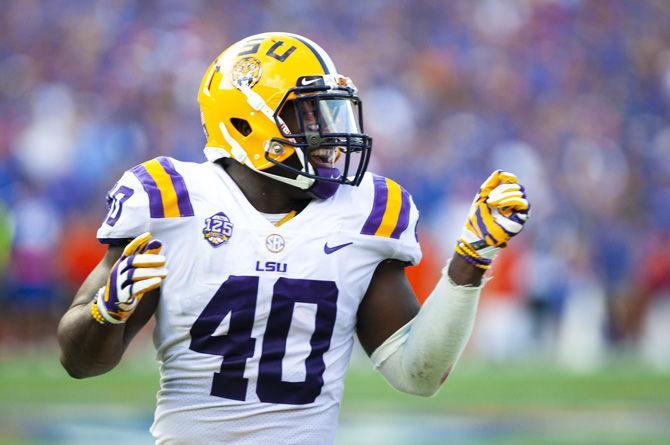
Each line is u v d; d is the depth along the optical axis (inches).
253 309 404.2
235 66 428.1
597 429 1098.1
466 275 398.9
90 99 2075.5
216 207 410.9
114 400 1186.6
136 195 406.6
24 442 970.7
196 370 407.2
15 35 2192.4
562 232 1831.9
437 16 2509.8
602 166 2309.3
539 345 1764.3
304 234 411.8
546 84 2472.9
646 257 1990.7
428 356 409.1
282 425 406.6
